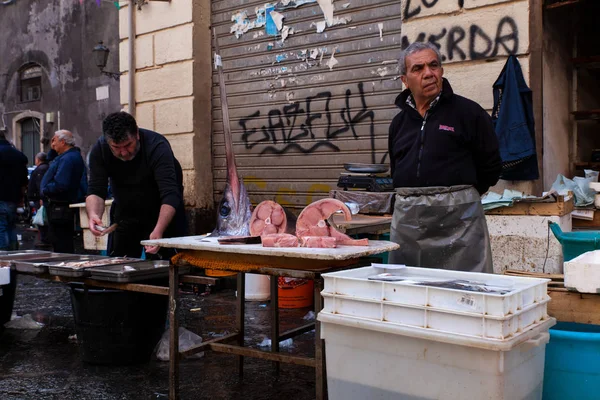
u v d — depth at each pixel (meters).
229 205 3.48
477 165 3.31
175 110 7.78
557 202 4.54
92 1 12.61
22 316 5.43
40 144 14.63
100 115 12.68
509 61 4.96
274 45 6.98
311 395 3.45
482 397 2.06
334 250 2.73
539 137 4.97
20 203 7.53
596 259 2.98
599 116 5.91
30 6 14.23
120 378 3.75
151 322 4.00
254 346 4.41
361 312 2.33
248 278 6.07
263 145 7.16
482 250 3.19
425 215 3.24
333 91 6.48
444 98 3.22
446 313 2.11
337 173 6.50
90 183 4.24
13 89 14.94
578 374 2.50
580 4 6.08
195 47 7.57
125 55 8.29
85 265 3.96
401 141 3.38
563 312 2.81
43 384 3.65
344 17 6.35
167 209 3.98
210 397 3.42
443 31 5.41
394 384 2.27
